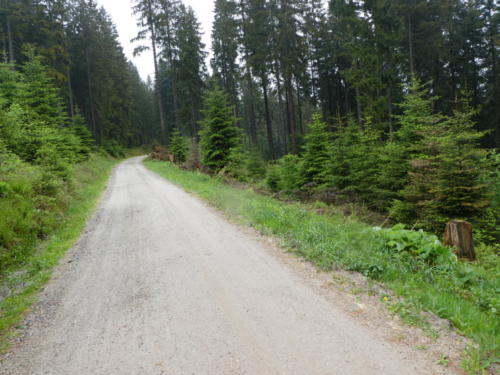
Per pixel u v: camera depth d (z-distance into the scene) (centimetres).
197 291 407
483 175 825
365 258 481
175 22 3120
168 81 5472
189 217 859
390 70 1773
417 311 330
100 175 2256
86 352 289
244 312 346
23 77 1756
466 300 379
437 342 280
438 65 2603
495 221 795
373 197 1143
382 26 1731
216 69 3622
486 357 256
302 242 579
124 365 266
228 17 2977
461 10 2745
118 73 4944
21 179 895
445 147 800
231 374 246
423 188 872
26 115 1578
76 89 4312
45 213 833
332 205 1125
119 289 432
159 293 409
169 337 305
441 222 806
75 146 2275
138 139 6575
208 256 543
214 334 306
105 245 662
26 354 292
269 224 720
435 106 2575
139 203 1133
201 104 3784
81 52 4059
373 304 355
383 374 239
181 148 2867
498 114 2492
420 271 444
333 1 1878
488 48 2772
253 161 2133
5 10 2367
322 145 1466
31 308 391
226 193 1170
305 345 280
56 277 498
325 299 369
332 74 3441
